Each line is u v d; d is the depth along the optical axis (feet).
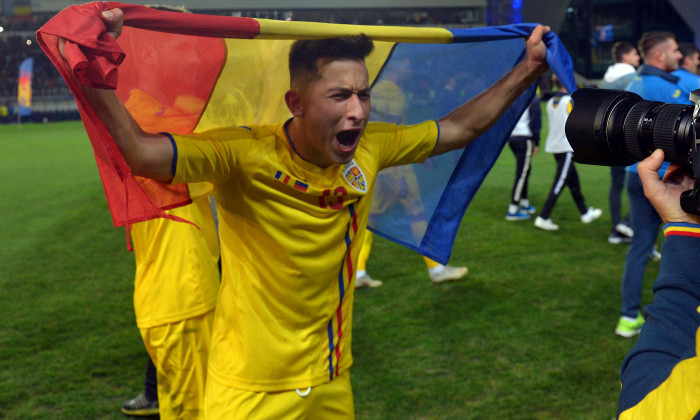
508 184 30.35
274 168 5.45
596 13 107.76
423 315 13.70
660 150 3.38
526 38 6.55
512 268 16.80
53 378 11.37
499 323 13.12
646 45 12.35
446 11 112.37
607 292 14.79
